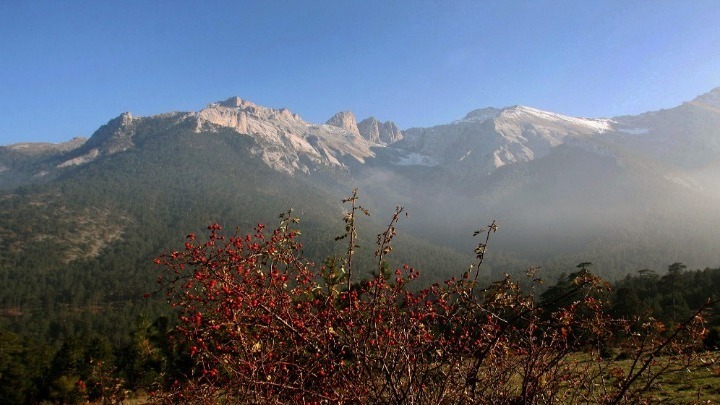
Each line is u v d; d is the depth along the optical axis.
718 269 65.56
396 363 4.48
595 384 4.48
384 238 4.88
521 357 4.66
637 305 24.09
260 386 4.22
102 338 26.62
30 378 26.12
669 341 4.12
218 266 4.52
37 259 137.38
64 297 113.81
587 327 4.43
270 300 4.57
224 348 4.43
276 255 4.75
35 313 100.69
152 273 130.12
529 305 4.45
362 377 4.42
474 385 4.30
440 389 4.35
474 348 4.50
